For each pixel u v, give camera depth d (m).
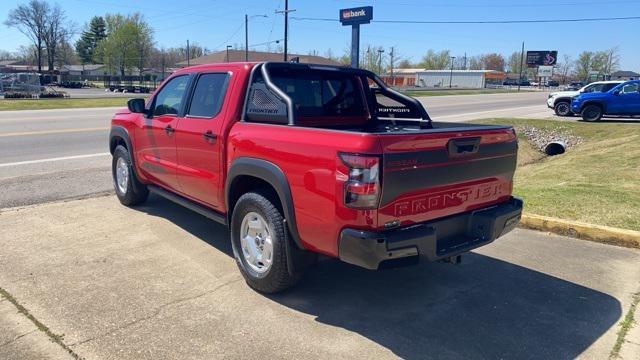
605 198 7.12
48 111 23.53
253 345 3.49
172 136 5.43
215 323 3.78
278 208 4.09
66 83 80.62
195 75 5.30
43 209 6.69
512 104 38.31
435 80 119.38
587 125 20.75
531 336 3.70
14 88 44.06
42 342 3.45
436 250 3.75
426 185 3.63
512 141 4.40
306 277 4.65
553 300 4.29
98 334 3.58
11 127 15.98
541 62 120.12
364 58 105.00
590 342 3.63
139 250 5.23
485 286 4.56
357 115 5.48
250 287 4.40
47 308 3.93
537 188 7.99
